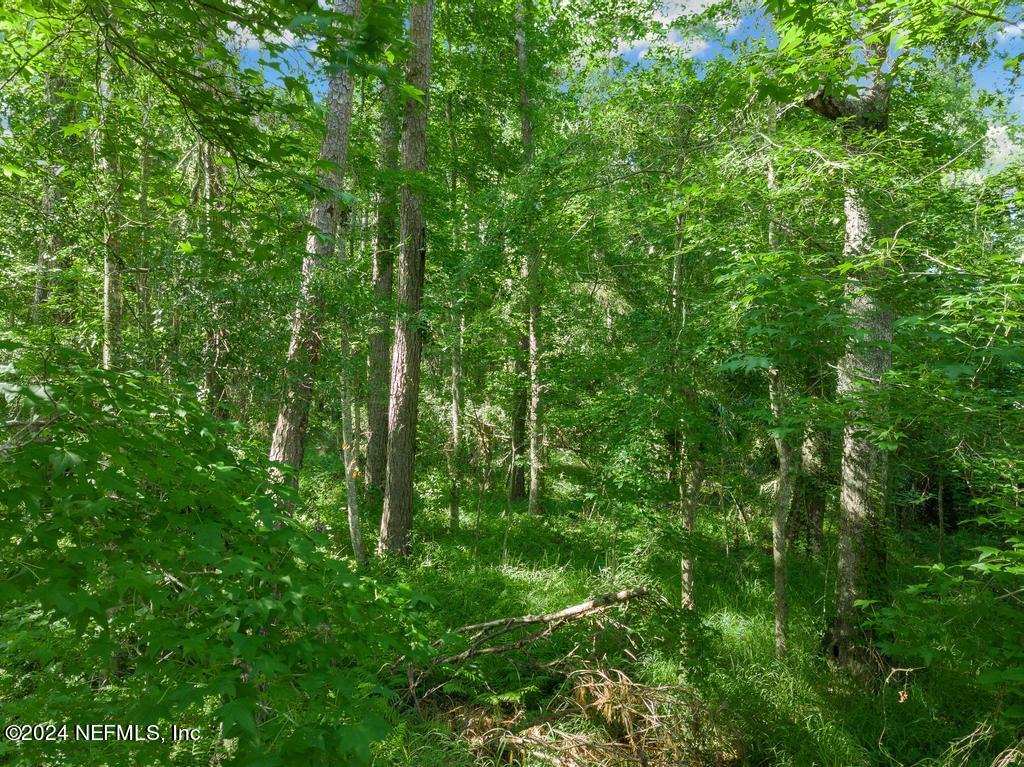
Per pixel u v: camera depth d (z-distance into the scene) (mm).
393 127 10242
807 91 5207
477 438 11656
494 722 5008
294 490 2666
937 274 4320
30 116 5266
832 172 4973
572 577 8672
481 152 14094
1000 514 3576
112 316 5914
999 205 4398
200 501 2186
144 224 5359
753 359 4180
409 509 9242
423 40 8992
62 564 1767
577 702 5008
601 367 9766
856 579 6328
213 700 2990
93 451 1887
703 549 7496
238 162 3000
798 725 5281
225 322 5805
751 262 4691
